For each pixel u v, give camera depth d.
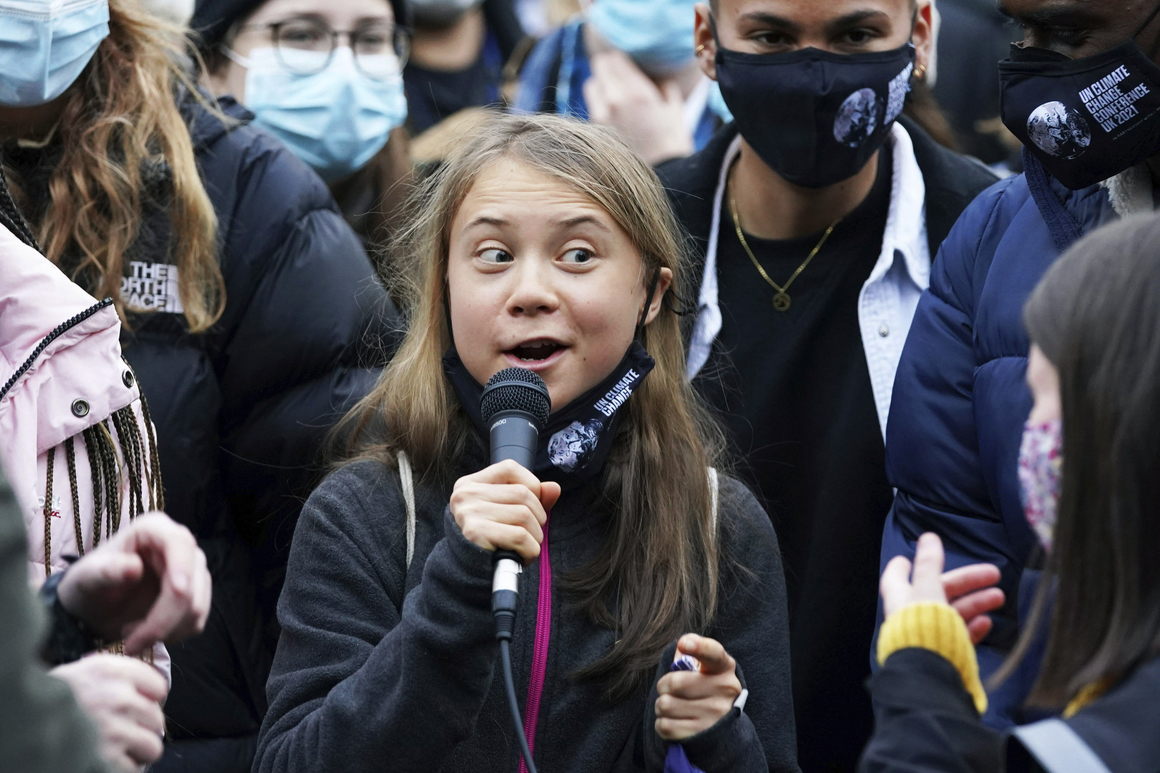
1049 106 7.90
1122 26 7.62
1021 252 8.23
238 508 10.47
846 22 9.96
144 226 10.02
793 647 10.26
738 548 8.28
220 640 10.09
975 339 8.37
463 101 17.47
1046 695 5.35
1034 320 5.46
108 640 5.58
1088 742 4.93
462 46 17.69
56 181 9.94
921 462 8.48
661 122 15.73
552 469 7.81
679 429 8.52
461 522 6.61
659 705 7.12
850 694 10.23
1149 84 7.65
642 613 7.81
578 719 7.64
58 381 7.49
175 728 9.88
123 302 9.94
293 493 10.34
